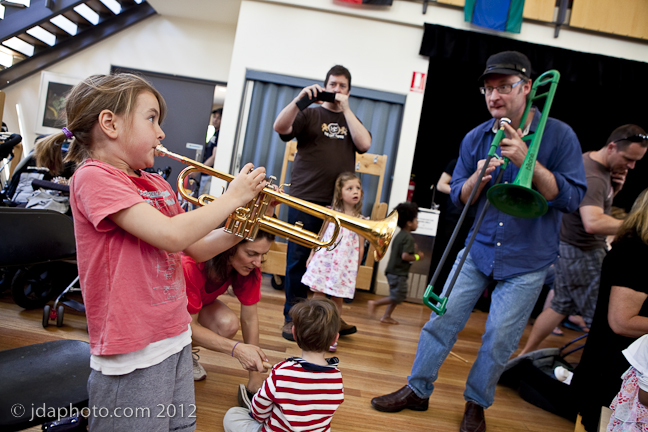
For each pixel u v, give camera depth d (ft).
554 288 9.34
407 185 14.66
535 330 9.33
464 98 18.06
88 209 2.88
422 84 14.52
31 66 17.40
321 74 14.40
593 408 5.90
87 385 3.20
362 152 8.80
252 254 5.17
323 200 8.58
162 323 3.15
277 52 14.35
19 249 4.45
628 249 5.59
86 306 2.99
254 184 3.38
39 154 3.41
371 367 7.67
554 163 5.89
